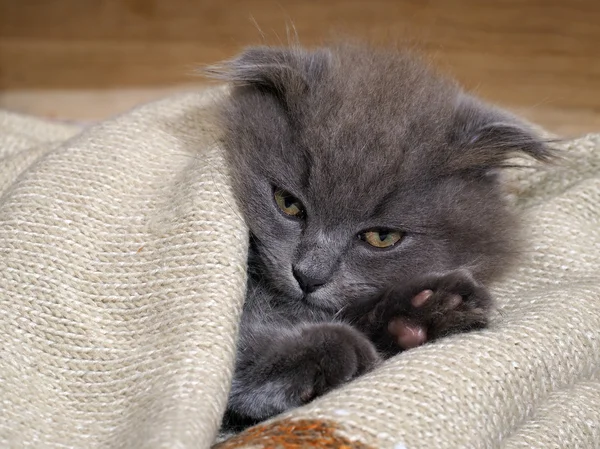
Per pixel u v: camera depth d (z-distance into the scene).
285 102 0.30
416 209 0.29
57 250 0.26
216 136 0.31
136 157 0.30
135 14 0.61
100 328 0.26
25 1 0.63
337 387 0.24
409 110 0.30
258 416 0.26
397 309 0.27
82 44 0.61
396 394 0.23
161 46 0.61
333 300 0.29
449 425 0.23
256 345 0.26
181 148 0.31
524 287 0.30
